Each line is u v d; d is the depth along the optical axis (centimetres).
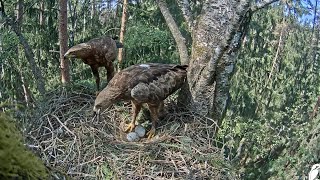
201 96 225
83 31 477
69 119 215
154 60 446
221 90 222
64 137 208
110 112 231
